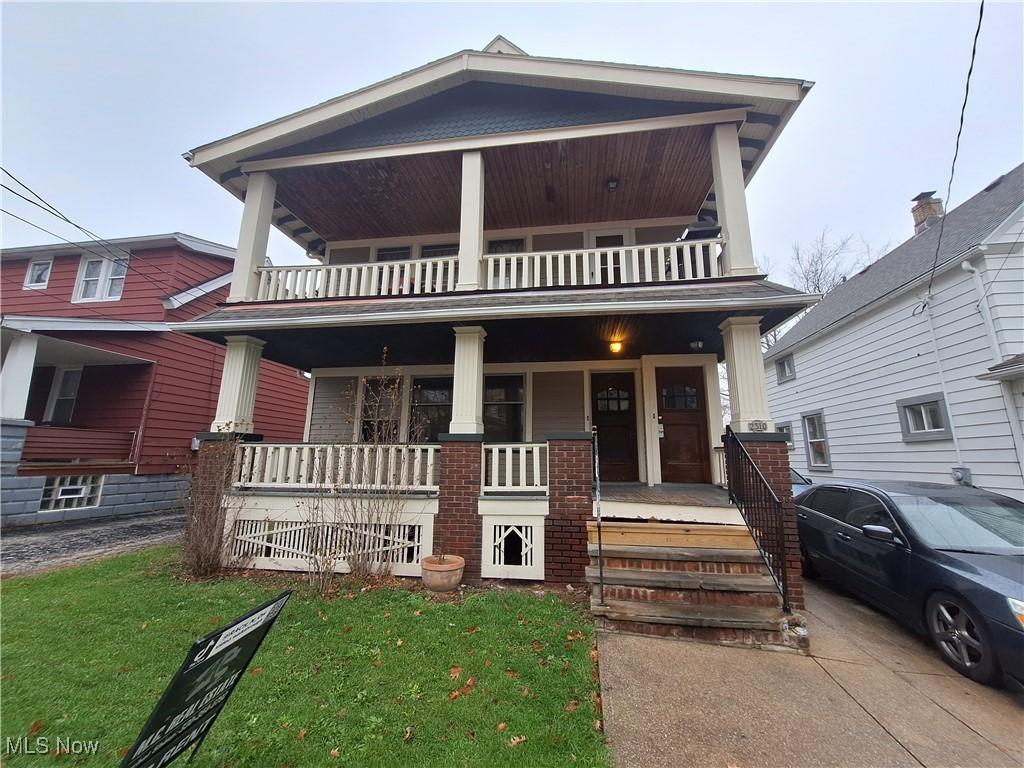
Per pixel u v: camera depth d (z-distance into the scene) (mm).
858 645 3902
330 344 7160
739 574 4523
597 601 4211
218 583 5156
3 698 2805
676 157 6895
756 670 3402
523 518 5469
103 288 11625
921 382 8602
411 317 5793
